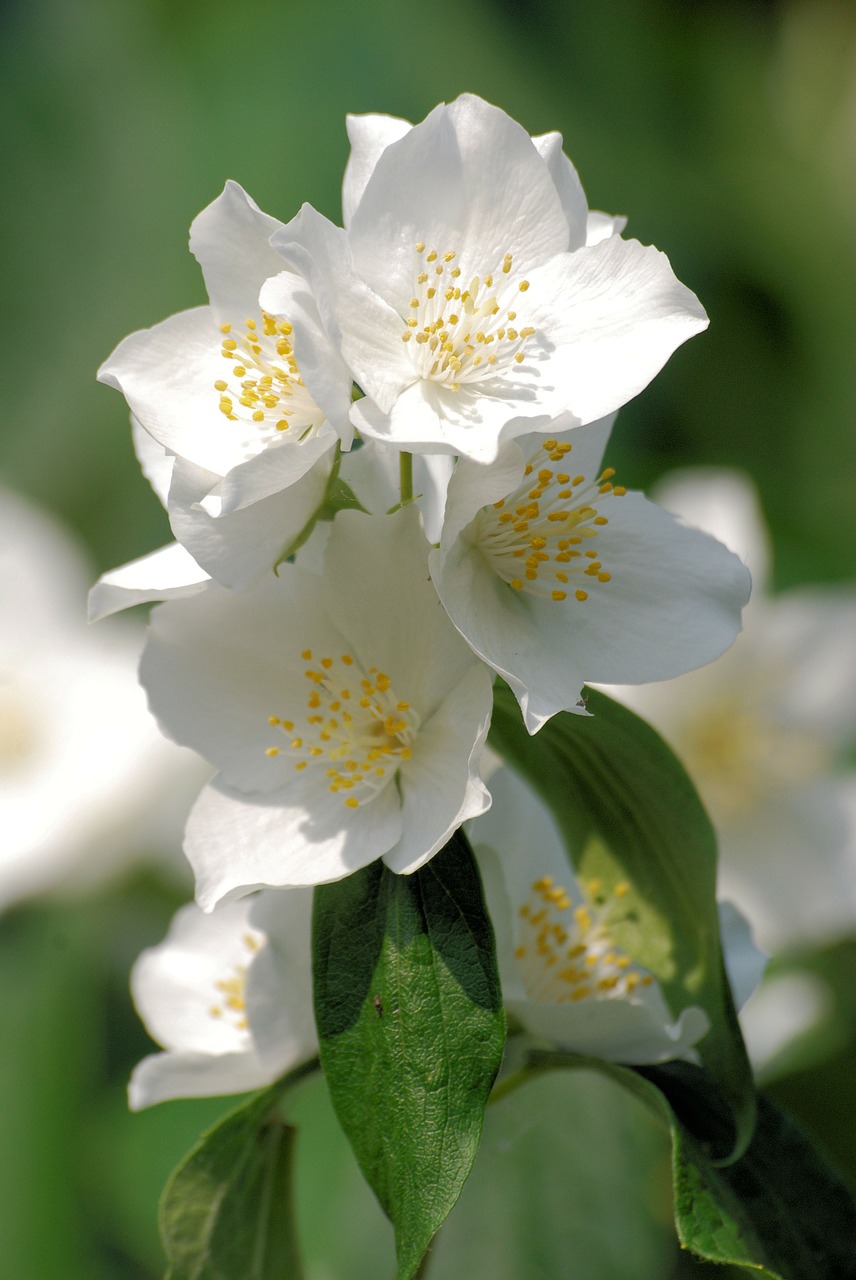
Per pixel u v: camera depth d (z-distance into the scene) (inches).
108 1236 17.4
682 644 11.9
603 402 11.6
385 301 11.8
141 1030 18.2
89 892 17.6
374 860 11.7
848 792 17.3
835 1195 12.2
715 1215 11.6
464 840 11.6
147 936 17.9
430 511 12.1
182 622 12.0
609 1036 12.0
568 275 11.9
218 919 13.3
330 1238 15.8
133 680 18.5
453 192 11.9
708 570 12.0
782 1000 16.8
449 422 11.6
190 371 11.9
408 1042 11.4
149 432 11.7
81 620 19.3
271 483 11.3
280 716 12.0
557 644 11.9
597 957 12.5
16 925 18.5
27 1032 18.0
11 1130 17.4
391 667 12.0
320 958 11.6
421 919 11.5
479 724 11.6
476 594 11.8
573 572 12.0
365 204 11.8
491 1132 15.3
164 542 23.7
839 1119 16.7
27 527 19.6
